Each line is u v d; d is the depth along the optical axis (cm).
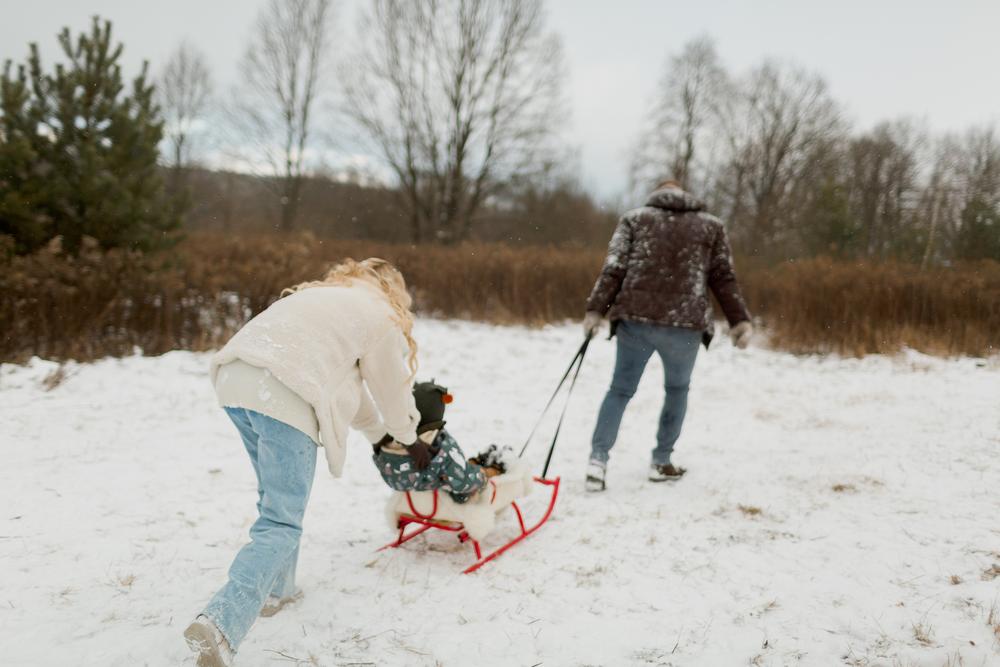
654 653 256
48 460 446
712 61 3466
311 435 243
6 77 825
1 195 796
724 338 1051
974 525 361
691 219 435
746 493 429
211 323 844
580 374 825
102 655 236
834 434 554
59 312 728
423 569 324
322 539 357
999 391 684
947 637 260
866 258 1428
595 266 1216
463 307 1140
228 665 212
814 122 3422
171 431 527
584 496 431
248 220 2991
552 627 273
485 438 561
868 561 327
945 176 2580
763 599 296
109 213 847
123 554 321
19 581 289
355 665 242
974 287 963
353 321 257
